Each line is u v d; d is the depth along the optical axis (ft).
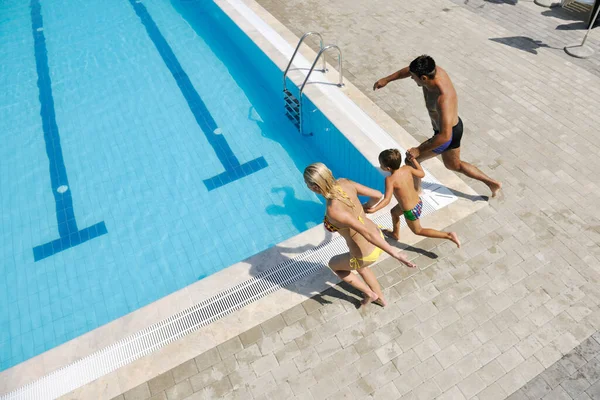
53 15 35.32
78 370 13.19
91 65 29.81
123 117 25.71
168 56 30.09
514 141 19.51
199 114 25.59
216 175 22.25
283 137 23.94
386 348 13.26
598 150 18.85
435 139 14.57
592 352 12.87
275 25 28.22
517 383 12.39
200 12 34.22
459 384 12.45
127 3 36.09
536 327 13.47
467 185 17.63
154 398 12.60
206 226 20.20
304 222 20.08
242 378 12.88
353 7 30.09
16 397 12.71
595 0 22.79
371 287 13.83
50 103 27.02
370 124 20.31
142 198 21.49
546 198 17.06
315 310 14.21
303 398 12.44
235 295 14.69
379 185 18.47
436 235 15.07
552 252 15.30
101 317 17.52
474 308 14.01
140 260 19.20
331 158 22.17
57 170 23.06
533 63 23.93
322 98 21.76
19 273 19.07
